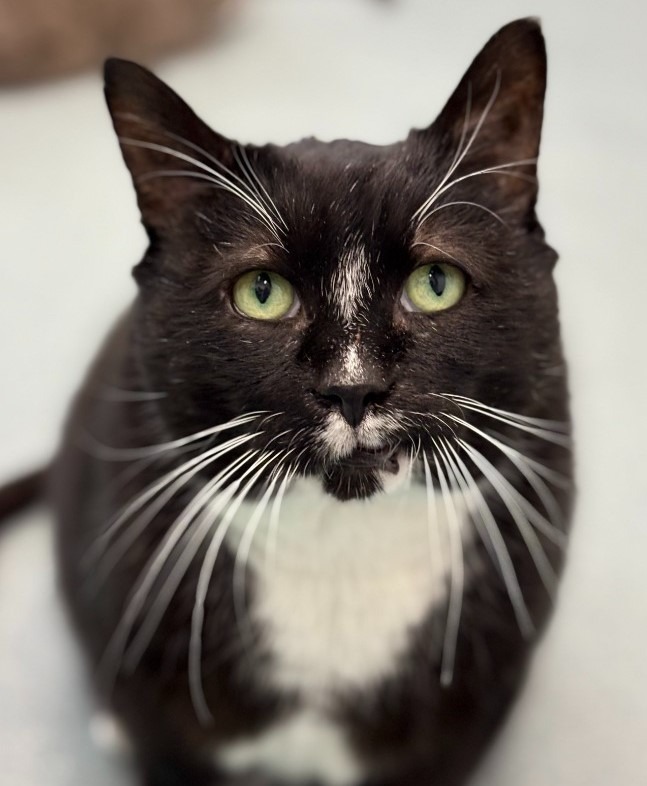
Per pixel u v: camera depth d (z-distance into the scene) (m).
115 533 0.26
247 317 0.23
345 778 0.28
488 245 0.23
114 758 0.29
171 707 0.26
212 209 0.24
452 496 0.24
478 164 0.24
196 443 0.24
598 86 0.63
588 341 0.43
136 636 0.26
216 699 0.26
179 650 0.26
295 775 0.29
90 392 0.30
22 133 0.59
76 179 0.54
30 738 0.30
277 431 0.22
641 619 0.33
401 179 0.23
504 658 0.26
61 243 0.49
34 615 0.33
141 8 0.65
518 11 0.73
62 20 0.63
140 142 0.24
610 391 0.40
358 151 0.24
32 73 0.64
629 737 0.29
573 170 0.55
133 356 0.26
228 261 0.23
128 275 0.46
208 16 0.69
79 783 0.29
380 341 0.22
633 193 0.53
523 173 0.24
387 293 0.22
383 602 0.25
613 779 0.28
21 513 0.37
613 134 0.58
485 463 0.23
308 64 0.67
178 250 0.24
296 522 0.24
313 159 0.24
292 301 0.23
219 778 0.29
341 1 0.76
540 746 0.29
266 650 0.26
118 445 0.26
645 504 0.36
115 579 0.26
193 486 0.25
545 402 0.24
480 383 0.23
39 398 0.41
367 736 0.27
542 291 0.24
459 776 0.28
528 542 0.25
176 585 0.25
